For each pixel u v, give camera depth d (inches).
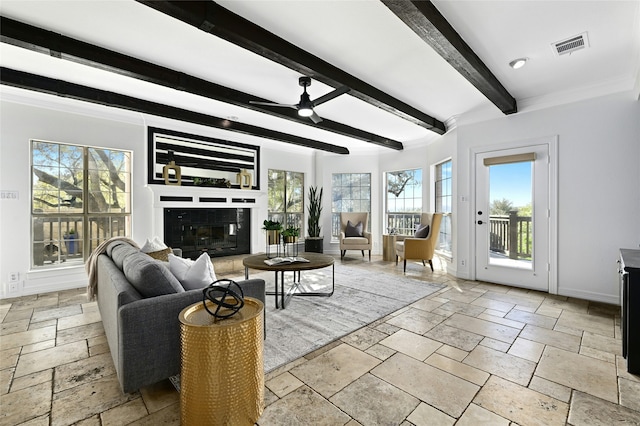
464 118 176.7
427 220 212.7
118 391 70.8
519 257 159.9
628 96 127.7
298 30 91.8
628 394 69.3
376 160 278.1
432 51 105.3
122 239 123.6
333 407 65.1
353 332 104.4
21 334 103.0
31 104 147.7
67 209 162.1
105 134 169.0
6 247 143.7
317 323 111.9
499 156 163.5
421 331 105.0
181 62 112.4
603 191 134.4
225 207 218.1
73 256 164.1
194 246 207.5
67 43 94.9
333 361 84.7
